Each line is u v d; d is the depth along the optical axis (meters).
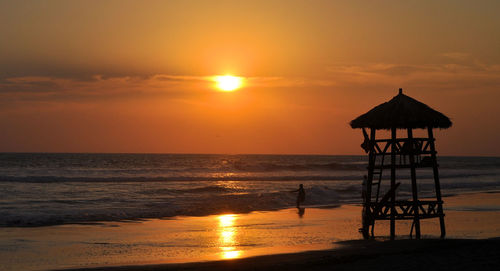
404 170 79.50
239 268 11.42
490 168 107.50
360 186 45.47
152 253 14.65
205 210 26.20
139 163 107.88
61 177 47.94
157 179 51.94
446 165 125.31
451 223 20.95
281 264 11.78
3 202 28.31
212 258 13.23
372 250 13.27
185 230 19.45
